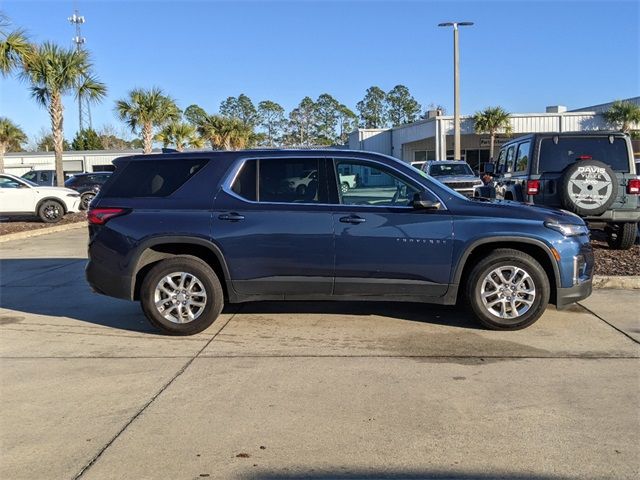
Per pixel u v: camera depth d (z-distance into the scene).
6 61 16.62
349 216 5.90
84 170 49.19
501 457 3.55
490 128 35.38
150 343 5.90
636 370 4.97
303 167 6.09
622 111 33.56
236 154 6.20
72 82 22.69
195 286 6.07
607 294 7.62
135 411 4.27
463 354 5.42
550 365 5.11
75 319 6.86
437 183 6.07
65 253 12.08
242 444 3.75
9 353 5.63
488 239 5.85
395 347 5.65
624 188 9.57
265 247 5.95
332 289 6.02
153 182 6.21
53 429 4.00
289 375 4.95
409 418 4.10
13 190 18.14
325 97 97.88
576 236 6.03
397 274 5.94
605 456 3.55
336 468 3.45
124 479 3.36
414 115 98.06
